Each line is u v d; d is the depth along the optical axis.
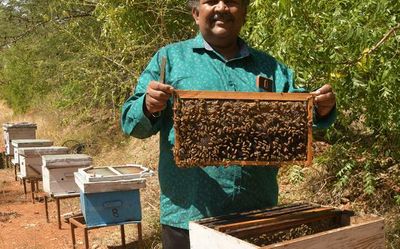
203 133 2.22
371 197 5.12
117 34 7.50
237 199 2.38
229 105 2.25
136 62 7.78
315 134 6.27
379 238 2.14
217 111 2.24
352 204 5.20
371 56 3.23
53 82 12.78
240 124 2.26
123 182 4.76
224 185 2.35
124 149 10.70
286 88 2.56
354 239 2.04
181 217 2.38
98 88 9.36
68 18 10.43
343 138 5.27
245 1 2.42
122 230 5.12
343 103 4.12
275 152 2.29
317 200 5.48
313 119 2.44
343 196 5.38
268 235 2.16
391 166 5.33
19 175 8.52
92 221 4.74
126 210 4.86
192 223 2.14
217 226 2.06
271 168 2.50
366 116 4.43
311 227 2.27
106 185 4.69
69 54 12.09
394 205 4.89
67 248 5.79
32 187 8.05
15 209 7.78
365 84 3.78
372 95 3.92
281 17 3.63
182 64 2.42
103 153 10.98
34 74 13.98
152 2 7.34
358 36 3.06
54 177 6.30
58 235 6.30
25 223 6.93
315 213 2.28
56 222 6.91
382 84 3.59
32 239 6.16
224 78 2.40
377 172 5.34
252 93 2.25
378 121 4.44
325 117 2.44
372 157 5.02
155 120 2.32
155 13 7.55
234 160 2.26
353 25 3.19
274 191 2.54
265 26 4.02
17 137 10.58
